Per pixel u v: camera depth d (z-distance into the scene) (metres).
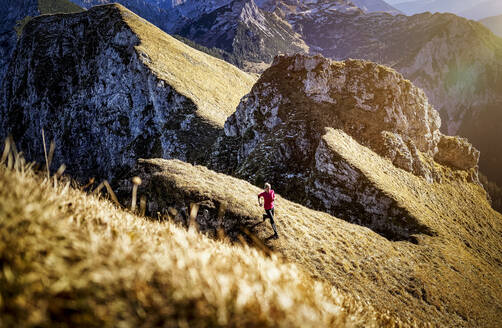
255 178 34.25
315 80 42.66
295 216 18.06
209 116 64.00
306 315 2.01
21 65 98.12
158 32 92.12
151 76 69.69
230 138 48.78
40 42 94.69
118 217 3.27
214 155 47.41
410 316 13.94
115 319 1.57
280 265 2.90
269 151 36.75
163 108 67.62
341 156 32.50
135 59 74.25
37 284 1.55
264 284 2.28
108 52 82.50
